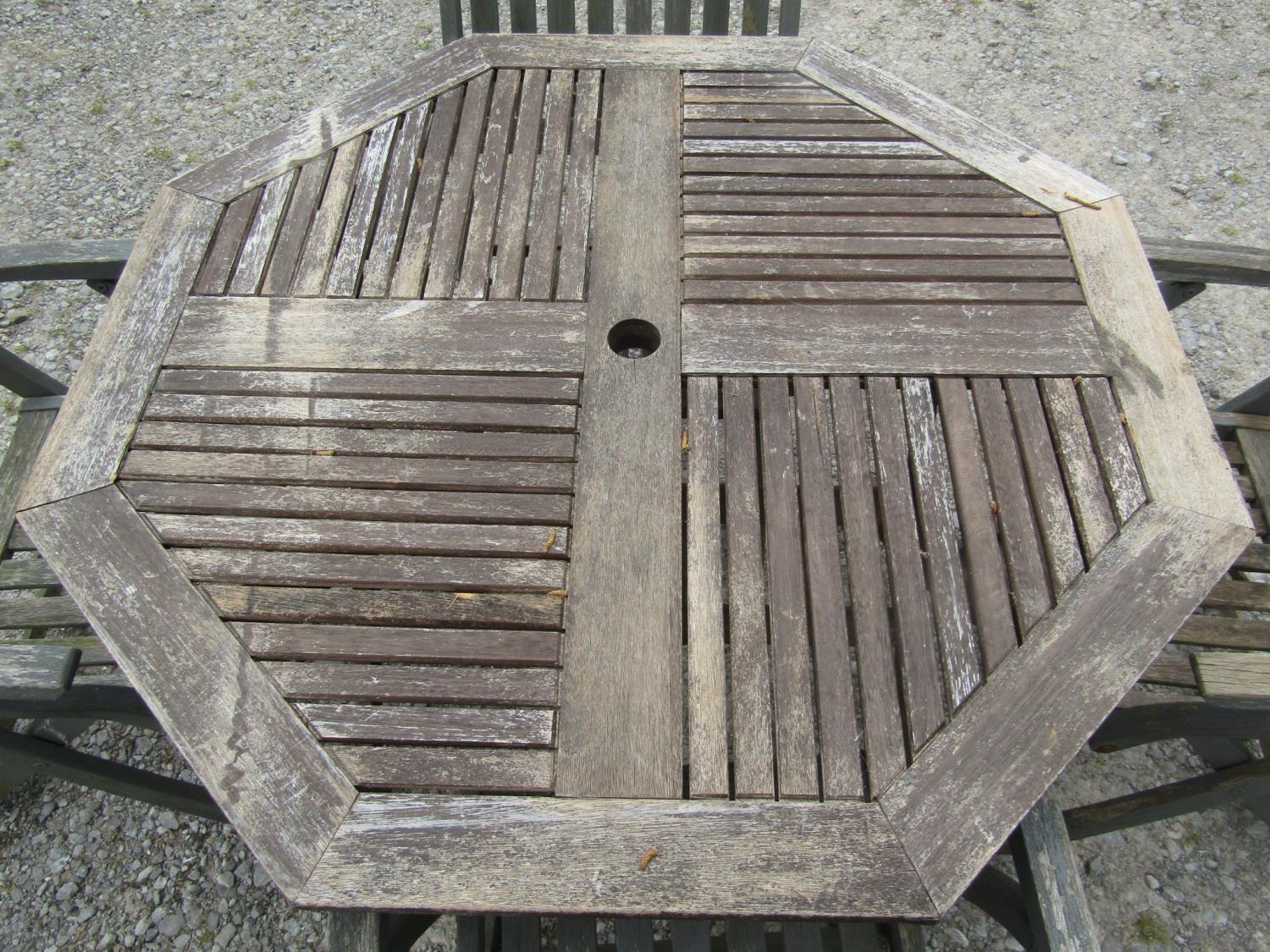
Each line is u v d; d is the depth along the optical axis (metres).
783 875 1.07
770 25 3.63
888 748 1.17
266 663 1.21
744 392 1.48
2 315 2.88
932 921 1.05
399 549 1.31
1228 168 3.20
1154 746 2.21
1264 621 1.79
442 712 1.18
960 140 1.83
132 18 3.68
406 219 1.70
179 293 1.58
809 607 1.28
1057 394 1.47
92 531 1.32
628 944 1.40
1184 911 1.99
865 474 1.40
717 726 1.18
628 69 1.96
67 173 3.20
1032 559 1.31
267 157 1.80
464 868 1.07
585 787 1.13
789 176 1.77
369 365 1.49
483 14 2.31
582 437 1.42
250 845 1.08
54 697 1.27
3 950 1.94
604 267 1.63
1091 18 3.68
